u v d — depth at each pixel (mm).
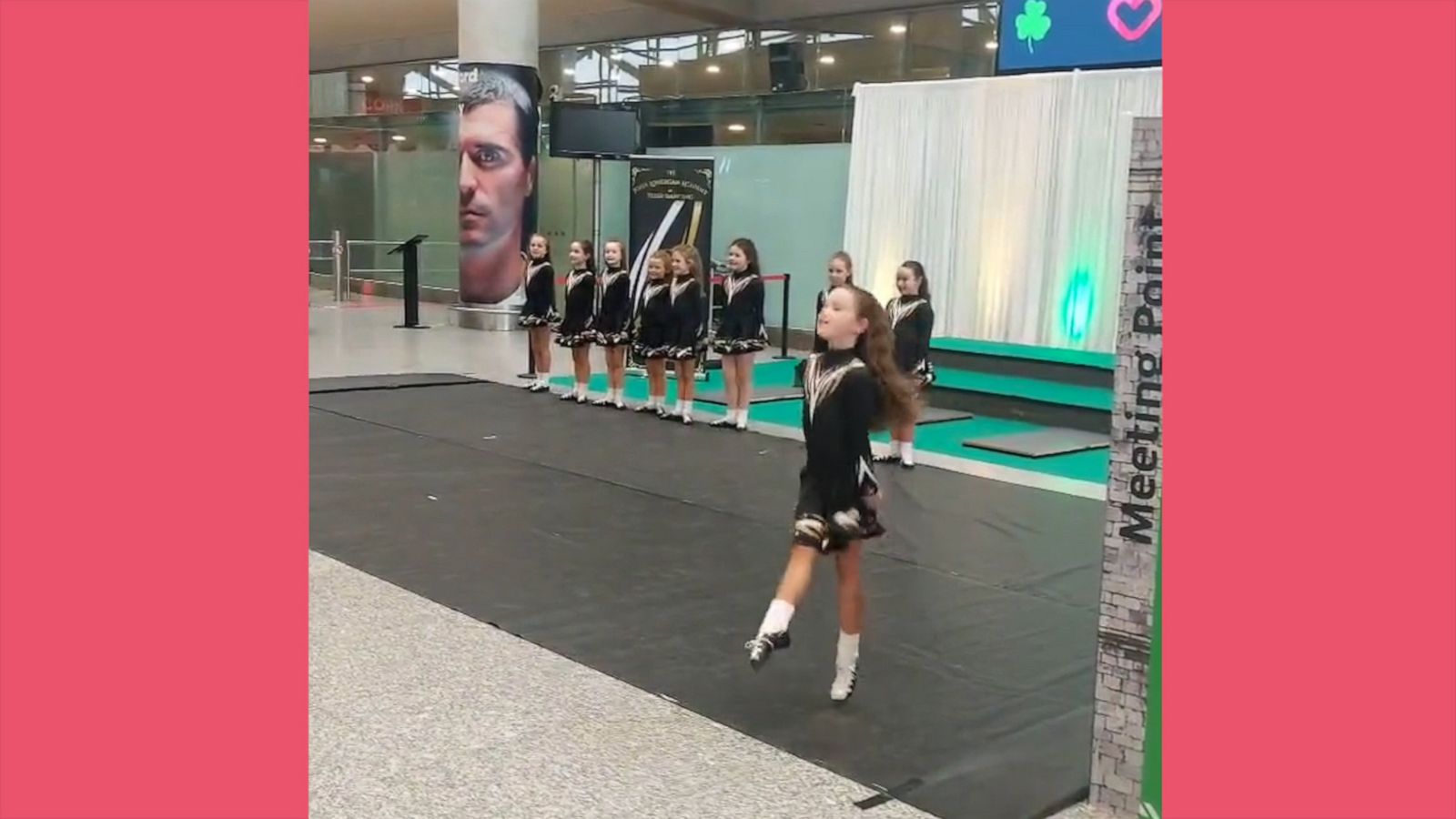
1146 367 3068
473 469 7789
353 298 21078
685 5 16078
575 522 6434
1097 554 6016
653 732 3723
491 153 15930
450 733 3672
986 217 9562
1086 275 9047
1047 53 9156
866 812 3232
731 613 4930
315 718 3758
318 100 24438
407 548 5852
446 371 12500
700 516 6637
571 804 3240
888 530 6426
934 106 9789
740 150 15211
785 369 13156
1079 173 8977
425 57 22156
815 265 14570
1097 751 3260
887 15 14836
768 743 3652
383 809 3176
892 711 3926
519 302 16562
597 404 10602
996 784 3402
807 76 15914
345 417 9656
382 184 21578
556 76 19516
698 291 9695
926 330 7930
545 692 4031
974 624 4855
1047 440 9297
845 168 14133
